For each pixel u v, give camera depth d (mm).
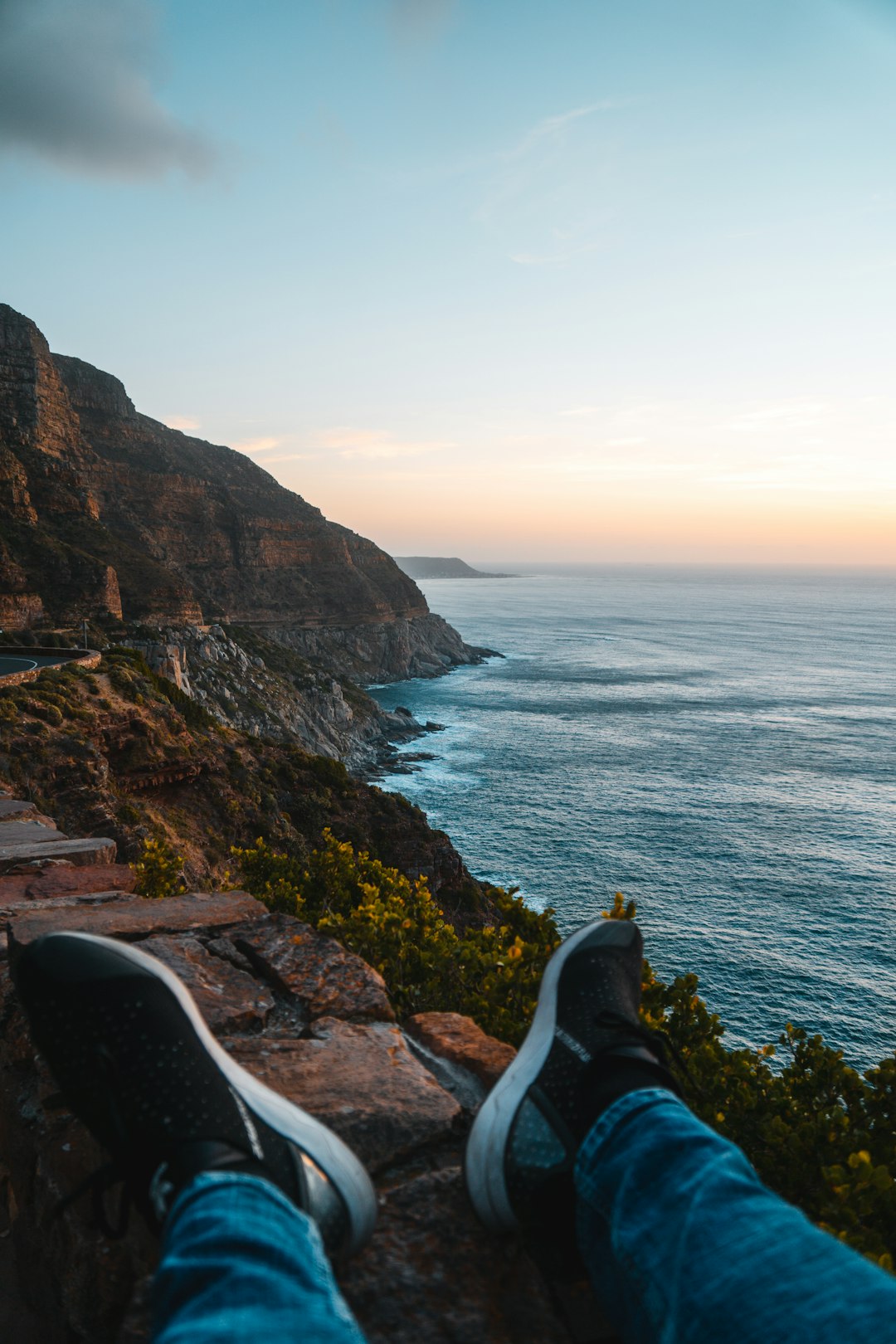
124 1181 1685
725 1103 3828
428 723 117625
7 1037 3010
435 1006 4031
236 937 3344
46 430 126125
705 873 59562
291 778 44188
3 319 120250
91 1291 2088
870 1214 2779
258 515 174000
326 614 172125
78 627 89000
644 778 87000
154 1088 1686
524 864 60250
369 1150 2020
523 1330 1562
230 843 33719
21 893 4848
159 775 33250
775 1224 1209
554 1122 1737
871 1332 1015
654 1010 4238
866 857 64125
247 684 110000
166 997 1931
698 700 142625
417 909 4832
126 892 5082
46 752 26828
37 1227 2568
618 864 60562
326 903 6875
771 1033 39094
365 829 42906
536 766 91938
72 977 1927
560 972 2229
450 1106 2199
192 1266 1185
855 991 42875
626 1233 1327
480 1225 1801
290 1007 2902
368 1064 2408
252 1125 1663
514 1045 3348
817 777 89688
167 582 112750
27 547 93625
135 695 37000
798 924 51031
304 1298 1131
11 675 32781
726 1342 1066
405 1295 1616
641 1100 1602
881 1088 3869
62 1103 2568
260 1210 1321
